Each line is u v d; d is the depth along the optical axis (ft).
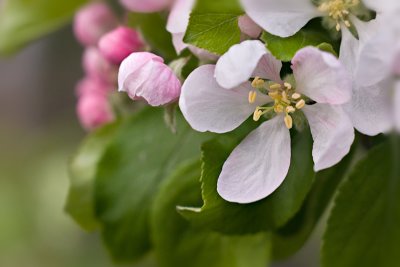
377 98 1.09
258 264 1.27
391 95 1.09
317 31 1.13
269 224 1.16
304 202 1.21
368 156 1.16
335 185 1.21
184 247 1.29
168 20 1.17
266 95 1.14
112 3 1.57
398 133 1.16
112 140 1.29
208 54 1.12
